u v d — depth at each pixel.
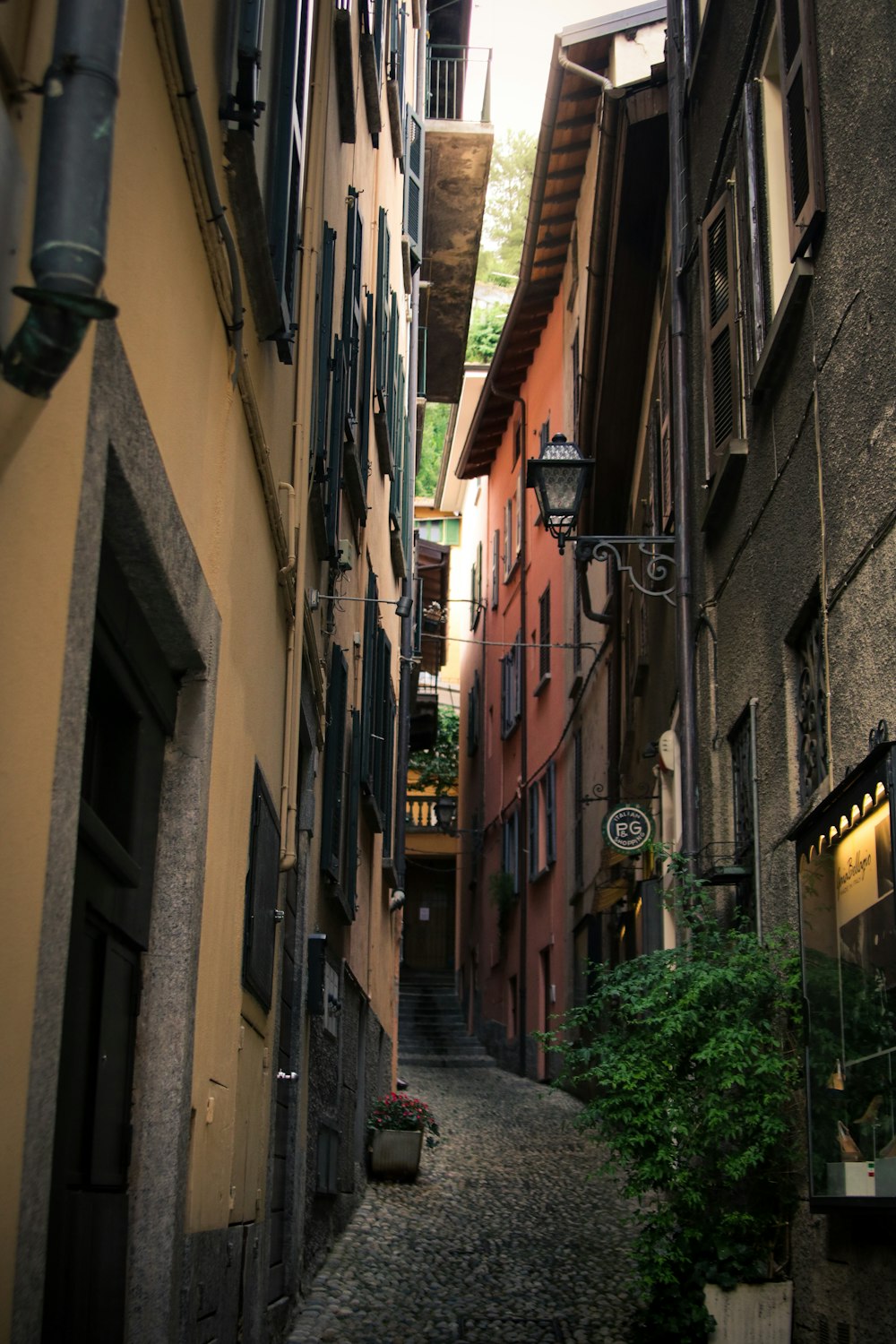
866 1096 5.30
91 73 2.21
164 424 3.60
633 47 15.92
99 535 2.90
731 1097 7.21
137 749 3.78
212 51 4.20
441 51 19.91
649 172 12.15
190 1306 4.13
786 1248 6.81
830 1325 6.11
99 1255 3.53
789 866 7.25
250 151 4.36
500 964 24.94
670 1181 6.87
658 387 11.83
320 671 7.94
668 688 11.20
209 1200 4.46
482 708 29.19
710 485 9.13
